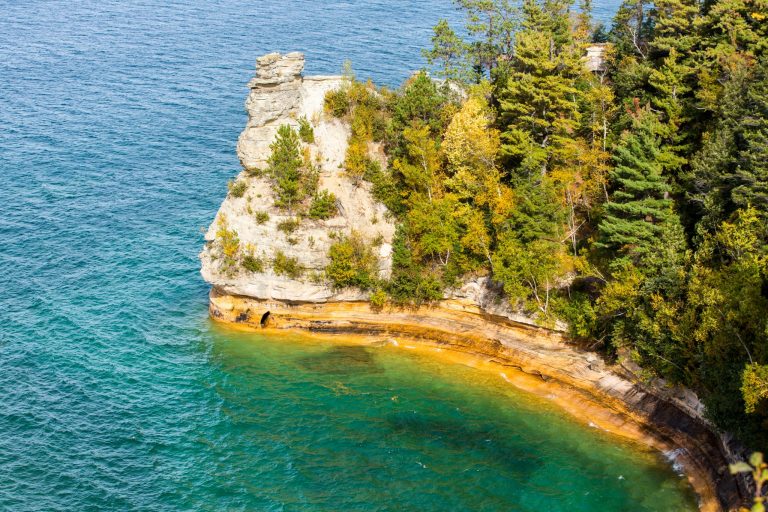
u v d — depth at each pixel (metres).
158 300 114.62
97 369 98.81
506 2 126.00
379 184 115.31
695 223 95.69
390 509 79.31
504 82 119.75
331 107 120.00
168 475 82.94
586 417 94.12
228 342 108.69
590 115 109.00
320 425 92.25
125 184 144.25
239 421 92.25
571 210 103.38
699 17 106.75
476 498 81.06
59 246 123.88
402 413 95.00
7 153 152.12
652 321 89.50
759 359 76.50
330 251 110.06
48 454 84.25
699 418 86.25
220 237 112.06
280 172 113.12
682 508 79.88
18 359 98.62
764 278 81.00
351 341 110.44
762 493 72.25
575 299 100.94
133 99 180.75
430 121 116.25
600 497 81.31
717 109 96.69
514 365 103.12
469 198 111.75
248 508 79.00
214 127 168.62
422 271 111.12
